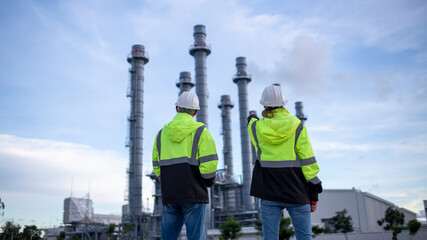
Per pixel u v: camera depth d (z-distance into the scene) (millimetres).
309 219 4641
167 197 4730
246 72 96438
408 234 60906
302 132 4656
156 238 79938
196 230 4754
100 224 103000
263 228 4730
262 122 4770
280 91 4848
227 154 100438
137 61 91938
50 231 138125
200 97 78562
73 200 127312
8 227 99750
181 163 4734
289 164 4617
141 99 89750
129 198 88125
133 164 87812
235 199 90812
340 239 57781
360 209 85750
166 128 4922
